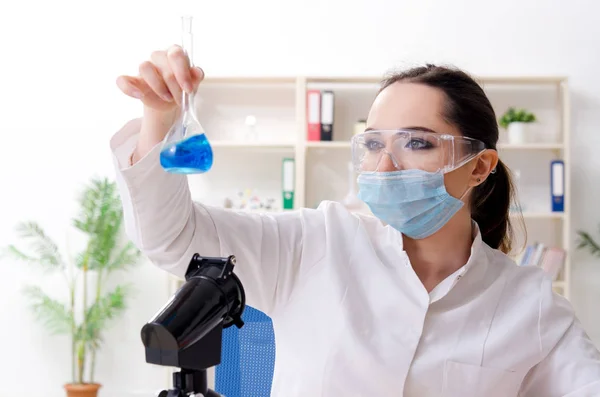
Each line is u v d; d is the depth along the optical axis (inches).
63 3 203.5
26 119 203.3
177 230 48.3
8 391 201.3
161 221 47.1
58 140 203.3
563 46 196.7
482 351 54.0
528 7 197.3
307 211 58.7
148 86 44.2
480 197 62.6
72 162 203.3
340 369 53.1
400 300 53.8
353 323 53.3
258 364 74.4
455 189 55.9
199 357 33.9
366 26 200.1
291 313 55.6
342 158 197.2
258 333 74.8
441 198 54.2
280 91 198.8
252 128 195.5
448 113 54.8
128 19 202.8
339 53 200.4
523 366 54.9
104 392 198.8
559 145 185.5
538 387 57.1
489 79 187.8
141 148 46.1
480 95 57.2
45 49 203.5
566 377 55.3
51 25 203.6
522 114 187.8
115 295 186.9
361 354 52.6
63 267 196.7
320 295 54.7
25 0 203.8
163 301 199.6
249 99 199.0
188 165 39.9
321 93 189.2
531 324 55.6
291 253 55.5
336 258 55.1
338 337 53.2
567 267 181.9
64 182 203.3
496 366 54.1
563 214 184.2
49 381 201.8
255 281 53.9
